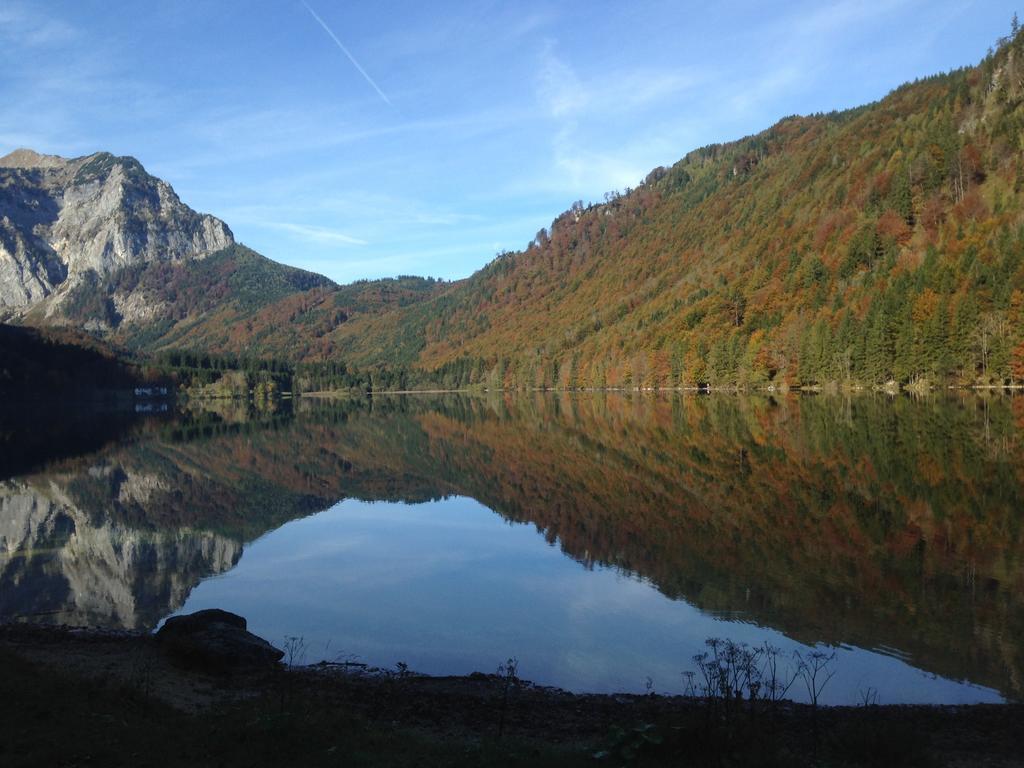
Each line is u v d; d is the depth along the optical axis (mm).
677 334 168875
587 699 14320
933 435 54219
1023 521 28641
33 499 45844
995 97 167875
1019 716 12758
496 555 27656
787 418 74500
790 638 17625
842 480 38625
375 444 74438
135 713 11320
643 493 38594
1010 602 19844
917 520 29453
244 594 23859
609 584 22953
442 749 10406
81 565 28656
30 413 164250
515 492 41938
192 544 32562
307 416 130750
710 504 34688
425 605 21703
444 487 45750
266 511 40594
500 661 17031
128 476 55906
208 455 69312
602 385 186125
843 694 14320
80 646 17438
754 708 11562
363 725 11727
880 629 18047
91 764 8836
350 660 17375
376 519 36781
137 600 23734
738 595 21156
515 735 12125
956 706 13422
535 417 102062
